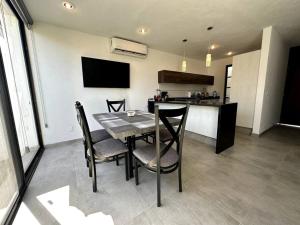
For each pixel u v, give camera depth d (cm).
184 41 359
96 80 321
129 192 153
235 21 262
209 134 288
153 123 171
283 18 254
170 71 436
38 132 264
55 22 256
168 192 152
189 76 488
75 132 306
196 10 226
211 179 174
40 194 150
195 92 556
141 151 155
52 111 278
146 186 163
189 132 333
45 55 261
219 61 567
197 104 273
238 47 406
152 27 282
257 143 292
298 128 416
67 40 281
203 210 129
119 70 354
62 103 287
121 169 199
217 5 213
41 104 266
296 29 307
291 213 125
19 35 229
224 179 174
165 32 305
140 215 124
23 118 236
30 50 246
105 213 127
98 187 161
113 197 146
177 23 267
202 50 436
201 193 150
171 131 137
